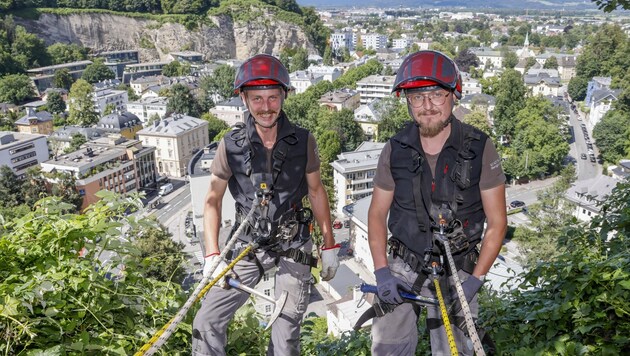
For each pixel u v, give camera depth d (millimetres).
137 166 70688
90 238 4332
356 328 3582
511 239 46344
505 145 82938
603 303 4645
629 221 5805
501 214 3275
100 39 157750
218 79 125375
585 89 118375
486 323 5305
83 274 4125
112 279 4617
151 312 4570
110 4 162375
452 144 3215
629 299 4516
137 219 4766
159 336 2396
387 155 3422
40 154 75625
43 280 3803
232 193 3887
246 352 4961
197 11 169125
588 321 4523
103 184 63688
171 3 167750
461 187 3205
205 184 41250
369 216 3521
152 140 81875
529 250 36031
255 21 171125
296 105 97750
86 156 65938
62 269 4094
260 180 3662
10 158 70938
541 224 35812
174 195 71500
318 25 187875
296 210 3812
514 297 5570
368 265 45031
